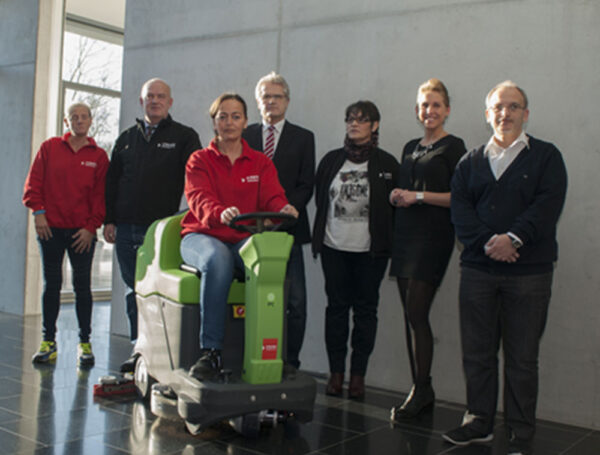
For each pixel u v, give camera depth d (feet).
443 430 9.39
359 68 12.42
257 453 8.08
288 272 11.22
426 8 11.63
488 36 10.96
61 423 8.90
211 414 7.90
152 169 12.16
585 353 9.98
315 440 8.73
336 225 11.10
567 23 10.23
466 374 8.83
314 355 13.01
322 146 12.88
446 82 11.40
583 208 10.03
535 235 7.95
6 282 18.80
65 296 21.86
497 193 8.34
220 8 14.48
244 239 9.11
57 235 12.73
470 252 8.68
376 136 11.10
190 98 14.94
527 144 8.33
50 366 12.26
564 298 10.16
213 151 9.39
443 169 9.89
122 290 15.92
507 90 8.31
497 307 8.64
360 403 10.81
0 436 8.26
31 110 18.29
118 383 10.49
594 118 9.98
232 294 8.77
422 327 10.09
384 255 10.88
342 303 11.31
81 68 21.47
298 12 13.26
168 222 9.56
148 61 15.71
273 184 9.57
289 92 12.04
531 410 8.21
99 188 13.00
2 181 19.08
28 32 18.51
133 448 8.05
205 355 8.32
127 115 16.07
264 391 8.11
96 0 21.56
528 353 8.19
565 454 8.56
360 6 12.42
